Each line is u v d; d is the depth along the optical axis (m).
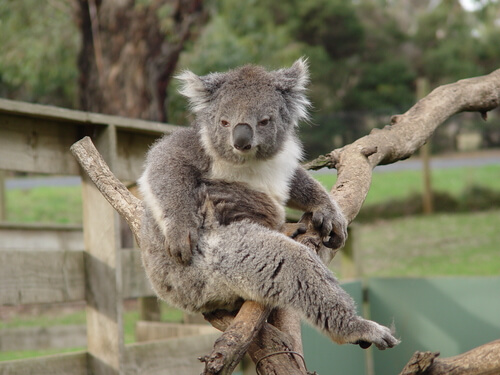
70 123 5.07
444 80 26.67
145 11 11.53
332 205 4.10
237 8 17.45
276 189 4.14
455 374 3.16
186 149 3.99
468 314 7.01
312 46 26.52
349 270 7.62
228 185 4.02
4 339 7.55
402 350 7.28
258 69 4.18
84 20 11.93
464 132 22.69
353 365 6.93
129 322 9.70
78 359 5.01
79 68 12.19
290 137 4.27
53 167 4.97
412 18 30.84
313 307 3.31
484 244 14.49
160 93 12.02
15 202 18.23
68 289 4.97
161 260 3.75
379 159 5.06
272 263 3.40
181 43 11.91
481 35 27.62
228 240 3.57
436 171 21.22
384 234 16.22
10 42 14.02
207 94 4.11
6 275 4.59
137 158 5.66
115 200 4.16
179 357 5.44
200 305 3.72
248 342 3.05
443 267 12.72
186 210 3.69
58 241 7.51
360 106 25.95
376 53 27.38
